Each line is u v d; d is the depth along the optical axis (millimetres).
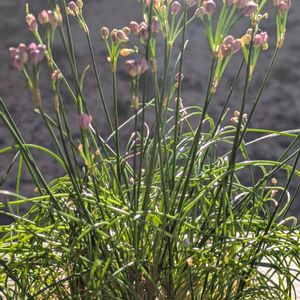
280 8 624
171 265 615
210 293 641
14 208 1550
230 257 639
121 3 2668
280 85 2137
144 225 598
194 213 652
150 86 2047
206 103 603
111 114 1992
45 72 2232
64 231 646
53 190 684
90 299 609
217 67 594
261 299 688
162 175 605
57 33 2441
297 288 866
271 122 1965
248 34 627
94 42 2408
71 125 1924
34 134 1905
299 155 652
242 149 726
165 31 618
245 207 675
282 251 671
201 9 592
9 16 2613
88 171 627
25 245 647
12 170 1750
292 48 2340
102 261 576
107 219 638
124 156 685
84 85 2156
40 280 646
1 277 682
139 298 591
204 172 653
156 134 609
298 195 1576
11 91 2146
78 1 661
